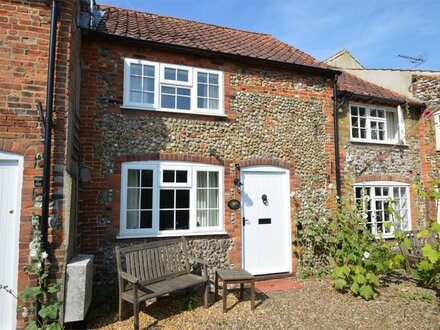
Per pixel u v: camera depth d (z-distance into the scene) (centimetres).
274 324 445
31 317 397
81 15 600
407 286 620
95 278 565
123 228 601
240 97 728
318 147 799
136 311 415
